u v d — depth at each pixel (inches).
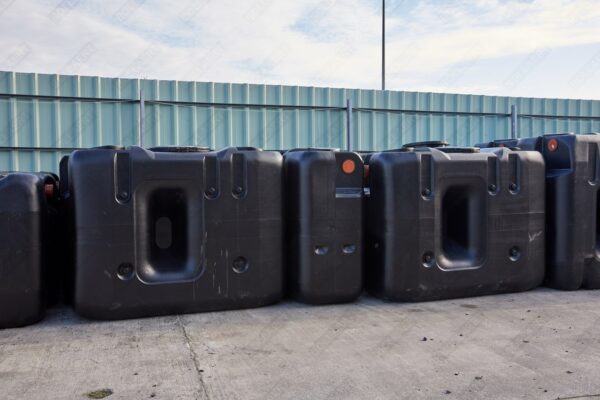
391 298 147.2
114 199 127.0
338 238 144.4
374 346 108.7
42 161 362.9
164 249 138.0
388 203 146.1
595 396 83.7
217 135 400.8
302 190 143.6
